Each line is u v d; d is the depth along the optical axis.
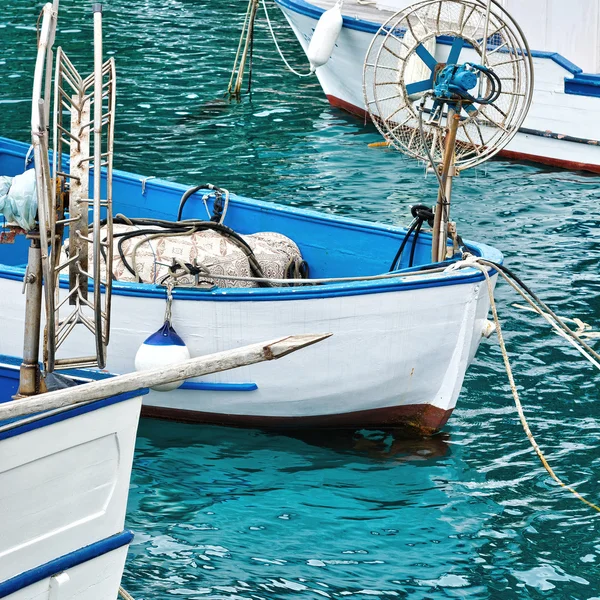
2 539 6.01
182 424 10.14
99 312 6.28
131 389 5.69
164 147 18.88
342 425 10.09
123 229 10.51
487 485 9.20
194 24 29.81
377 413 9.95
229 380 9.69
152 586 7.68
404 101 10.80
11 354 9.96
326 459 9.62
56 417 5.94
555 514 8.75
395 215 15.69
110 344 9.68
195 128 20.14
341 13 20.53
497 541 8.39
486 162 19.02
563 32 18.14
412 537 8.43
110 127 6.36
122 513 6.60
